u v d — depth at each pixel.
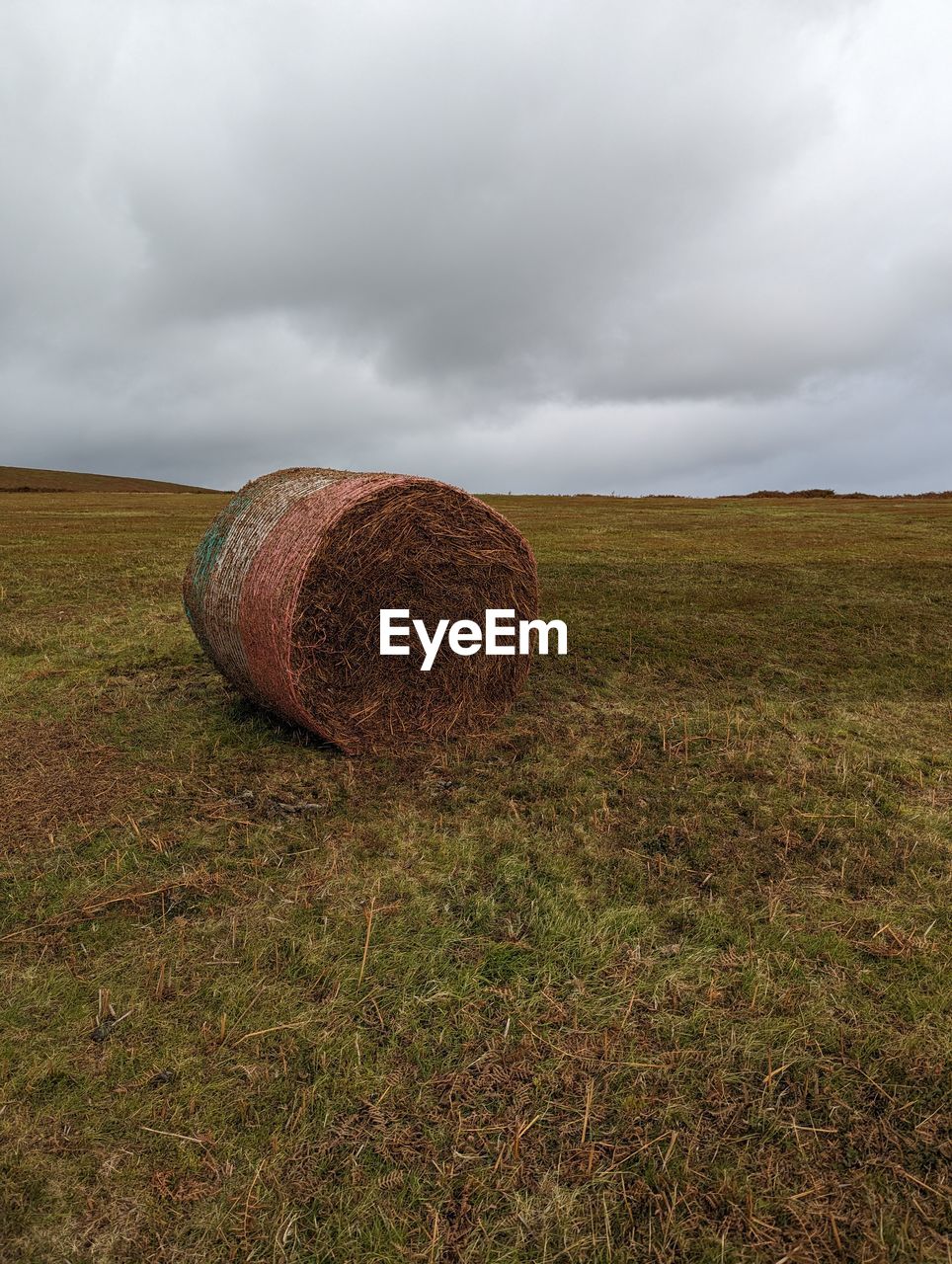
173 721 6.32
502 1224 2.16
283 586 5.17
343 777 5.20
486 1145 2.40
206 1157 2.34
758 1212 2.21
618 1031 2.86
